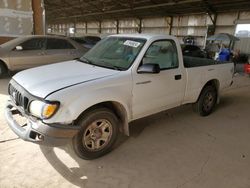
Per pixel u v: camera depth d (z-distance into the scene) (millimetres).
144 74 3201
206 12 17750
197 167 2883
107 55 3543
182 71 3789
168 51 3604
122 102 2979
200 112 4562
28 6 9773
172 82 3633
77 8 27859
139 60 3168
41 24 10336
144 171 2754
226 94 6758
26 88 2670
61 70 3111
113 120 2979
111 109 3117
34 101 2506
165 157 3074
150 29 23656
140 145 3355
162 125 4125
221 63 4777
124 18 26453
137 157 3039
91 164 2836
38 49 7230
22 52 6953
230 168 2895
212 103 4777
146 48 3258
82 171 2688
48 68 3256
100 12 26188
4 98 5016
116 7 23297
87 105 2594
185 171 2791
